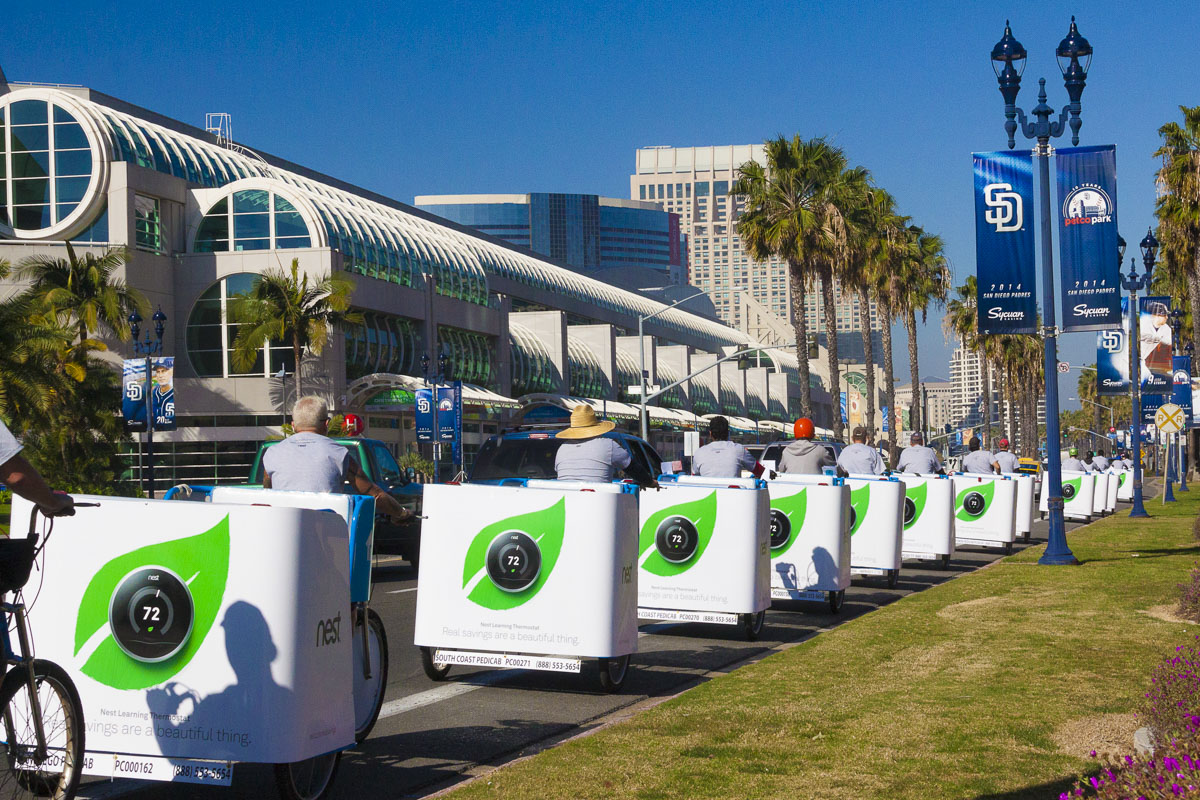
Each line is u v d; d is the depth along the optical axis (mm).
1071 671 9195
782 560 14094
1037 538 26297
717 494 11703
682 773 6352
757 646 11852
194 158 60938
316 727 5789
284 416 54844
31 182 55562
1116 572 16938
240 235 57938
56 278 49344
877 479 17000
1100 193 18531
